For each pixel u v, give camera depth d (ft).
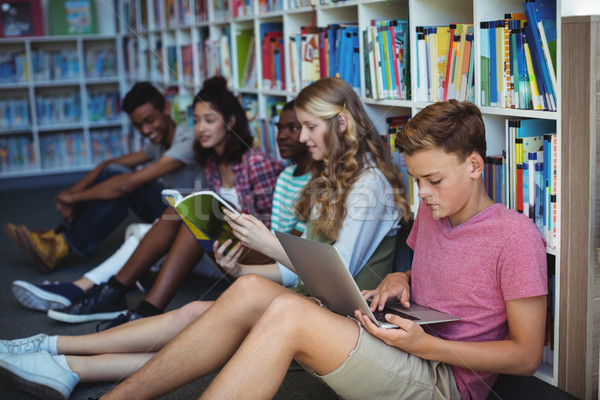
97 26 19.62
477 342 4.70
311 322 4.50
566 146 5.12
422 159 4.73
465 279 4.91
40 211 15.12
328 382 4.73
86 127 19.44
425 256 5.27
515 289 4.60
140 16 17.66
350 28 7.96
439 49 6.54
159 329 6.15
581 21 4.87
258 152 8.83
